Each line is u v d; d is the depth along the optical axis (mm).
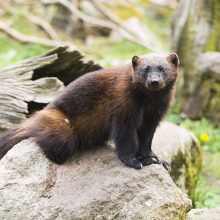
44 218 8391
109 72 9758
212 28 19359
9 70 12375
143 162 9281
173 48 19922
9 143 10062
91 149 9914
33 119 10172
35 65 12594
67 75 13336
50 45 24328
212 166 15273
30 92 12109
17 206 8578
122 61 23734
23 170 9117
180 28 19578
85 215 8359
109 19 28328
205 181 14000
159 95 9516
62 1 26703
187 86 19391
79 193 8672
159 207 8336
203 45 19281
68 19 27781
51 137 9477
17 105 11711
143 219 8242
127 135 9320
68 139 9578
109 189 8617
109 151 9758
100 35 28906
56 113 9820
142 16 30516
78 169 9281
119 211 8391
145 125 9836
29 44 24125
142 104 9430
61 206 8484
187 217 8609
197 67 19078
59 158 9484
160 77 9219
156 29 30766
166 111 9883
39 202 8609
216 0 19188
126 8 30484
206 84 18984
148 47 25672
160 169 9023
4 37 24375
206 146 16547
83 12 29422
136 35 26766
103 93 9602
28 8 28188
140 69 9305
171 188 8727
